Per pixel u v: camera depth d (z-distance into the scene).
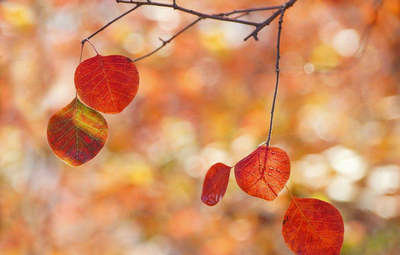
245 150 3.69
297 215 0.78
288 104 4.28
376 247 2.88
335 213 0.77
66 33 4.04
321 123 4.16
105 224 4.05
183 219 3.64
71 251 3.93
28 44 3.51
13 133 3.88
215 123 4.23
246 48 4.44
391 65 3.99
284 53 4.43
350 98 4.30
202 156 3.79
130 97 0.80
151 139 4.34
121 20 4.15
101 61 0.80
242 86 4.46
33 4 3.52
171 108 4.45
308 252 0.78
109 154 4.30
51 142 0.78
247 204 3.34
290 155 3.42
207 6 4.36
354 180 2.78
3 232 3.68
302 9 4.09
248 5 4.40
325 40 4.25
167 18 4.20
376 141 3.24
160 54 4.19
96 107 0.80
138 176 3.65
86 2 3.90
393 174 2.82
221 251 3.47
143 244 3.97
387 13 3.07
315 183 2.87
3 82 3.66
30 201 3.82
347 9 3.76
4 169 3.90
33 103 3.82
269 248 3.30
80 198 3.99
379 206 2.78
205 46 4.20
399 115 3.59
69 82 4.11
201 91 4.46
